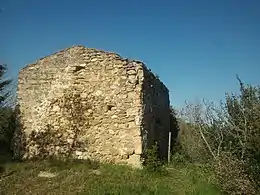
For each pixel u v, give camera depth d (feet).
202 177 30.58
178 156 44.98
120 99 37.11
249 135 22.82
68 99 38.29
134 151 35.76
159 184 28.81
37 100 39.40
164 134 51.21
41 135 38.40
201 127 35.94
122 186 26.99
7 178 29.94
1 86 57.82
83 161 35.81
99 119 37.27
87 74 38.37
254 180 22.24
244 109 23.94
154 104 44.04
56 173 31.94
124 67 37.55
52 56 39.75
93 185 27.43
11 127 44.16
